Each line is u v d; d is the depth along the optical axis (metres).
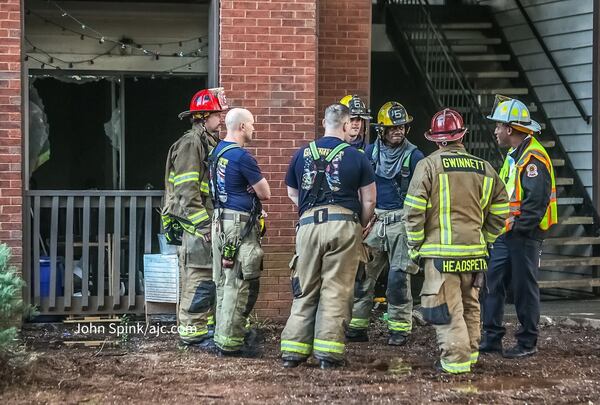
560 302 22.09
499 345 15.45
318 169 13.84
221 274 15.02
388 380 13.28
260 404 11.91
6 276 12.88
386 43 27.73
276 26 18.52
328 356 13.77
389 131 16.03
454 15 28.91
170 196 15.84
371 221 16.14
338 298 13.78
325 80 20.11
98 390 12.62
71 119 21.55
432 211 13.60
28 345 16.31
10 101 17.47
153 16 21.48
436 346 16.08
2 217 17.45
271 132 18.53
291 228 18.59
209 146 15.73
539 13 25.98
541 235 15.00
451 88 27.19
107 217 20.47
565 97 24.86
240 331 14.95
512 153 15.12
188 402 12.00
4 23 17.44
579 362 14.80
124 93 21.77
